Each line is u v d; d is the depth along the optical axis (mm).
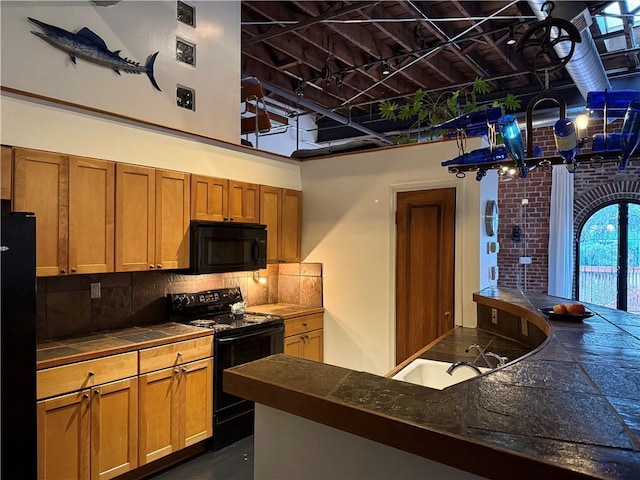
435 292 3410
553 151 5621
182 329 3027
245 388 1171
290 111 6398
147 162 2912
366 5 3479
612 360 1346
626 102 1787
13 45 2594
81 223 2553
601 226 5773
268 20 4293
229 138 3939
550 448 756
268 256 3848
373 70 5199
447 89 5504
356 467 1009
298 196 4188
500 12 3592
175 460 2881
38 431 2158
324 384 1108
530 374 1190
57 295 2762
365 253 3809
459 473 860
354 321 3875
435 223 3416
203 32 3721
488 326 3088
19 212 2070
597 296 5812
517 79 5367
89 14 2951
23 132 2305
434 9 3848
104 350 2439
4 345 1896
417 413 916
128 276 3129
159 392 2715
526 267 6027
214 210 3355
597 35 4094
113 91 3082
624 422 865
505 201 6156
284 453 1153
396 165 3633
